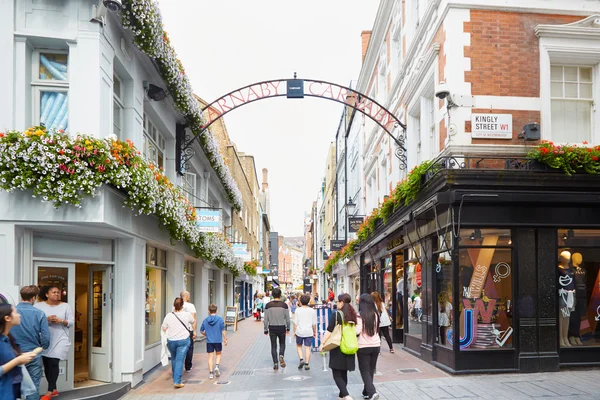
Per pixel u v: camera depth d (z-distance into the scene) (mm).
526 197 9133
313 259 72125
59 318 7539
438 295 10547
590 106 10312
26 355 4312
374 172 21281
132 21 8508
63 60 7988
